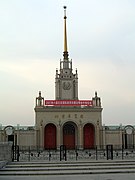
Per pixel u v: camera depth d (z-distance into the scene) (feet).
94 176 85.46
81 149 258.98
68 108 269.64
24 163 108.37
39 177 84.43
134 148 259.80
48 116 267.39
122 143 250.98
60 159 119.44
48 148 264.93
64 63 296.10
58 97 287.07
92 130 274.36
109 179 79.51
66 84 289.74
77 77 292.40
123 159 118.73
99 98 275.59
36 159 127.95
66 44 305.32
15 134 260.01
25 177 84.58
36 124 265.34
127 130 266.98
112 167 98.07
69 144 269.85
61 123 266.57
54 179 80.28
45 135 268.00
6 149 111.14
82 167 98.37
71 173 89.92
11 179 80.74
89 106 272.92
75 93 289.12
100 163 105.81
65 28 311.47
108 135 269.64
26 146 259.39
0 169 96.12
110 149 123.24
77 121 268.62
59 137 263.49
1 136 254.27
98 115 272.72
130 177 82.94
